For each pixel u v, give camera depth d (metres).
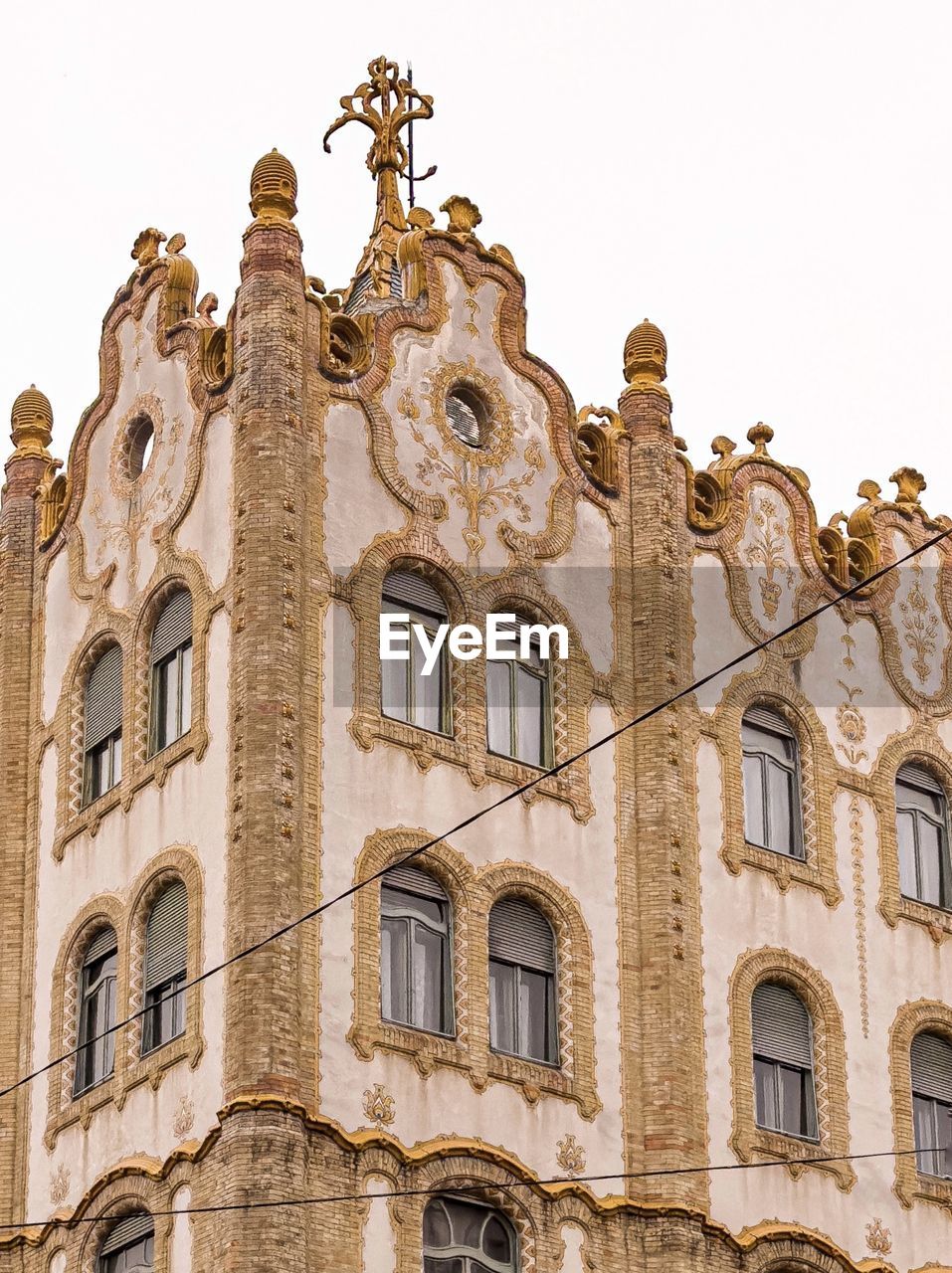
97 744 49.59
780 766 51.16
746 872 49.38
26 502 53.12
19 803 50.75
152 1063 45.19
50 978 48.56
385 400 48.41
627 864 48.16
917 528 54.94
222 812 45.41
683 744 49.38
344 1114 43.38
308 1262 42.12
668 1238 45.50
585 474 50.44
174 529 48.53
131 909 46.78
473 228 51.38
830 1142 48.50
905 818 52.62
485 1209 44.50
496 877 46.47
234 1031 43.44
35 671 51.56
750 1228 46.78
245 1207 41.94
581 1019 46.47
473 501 48.81
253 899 43.91
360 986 44.31
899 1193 49.00
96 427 51.62
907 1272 48.53
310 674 45.81
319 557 46.69
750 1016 48.47
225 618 46.62
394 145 55.19
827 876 50.50
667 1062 46.78
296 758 44.97
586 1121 45.91
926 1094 50.56
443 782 46.53
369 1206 43.00
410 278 49.91
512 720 48.12
